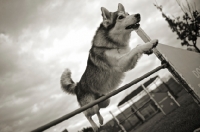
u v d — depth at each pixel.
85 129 19.27
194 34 15.71
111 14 4.31
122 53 4.29
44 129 1.25
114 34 4.15
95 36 4.39
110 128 22.91
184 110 10.30
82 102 4.74
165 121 11.59
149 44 2.95
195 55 3.04
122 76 4.32
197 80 2.56
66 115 1.42
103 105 4.68
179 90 25.31
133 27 4.04
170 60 2.45
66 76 5.25
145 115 22.88
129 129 22.03
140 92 22.25
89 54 4.56
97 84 4.36
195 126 5.79
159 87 24.27
